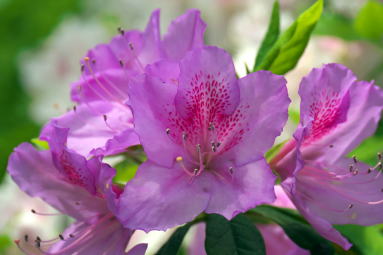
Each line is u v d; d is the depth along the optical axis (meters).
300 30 0.47
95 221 0.46
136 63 0.48
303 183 0.46
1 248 0.62
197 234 0.54
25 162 0.46
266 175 0.43
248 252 0.44
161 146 0.44
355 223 0.45
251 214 0.47
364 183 0.46
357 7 0.61
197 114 0.44
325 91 0.45
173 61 0.44
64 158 0.44
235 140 0.44
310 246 0.45
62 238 0.45
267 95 0.43
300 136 0.42
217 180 0.44
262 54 0.48
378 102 0.46
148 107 0.43
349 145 0.46
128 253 0.44
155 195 0.43
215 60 0.44
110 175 0.43
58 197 0.46
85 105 0.48
